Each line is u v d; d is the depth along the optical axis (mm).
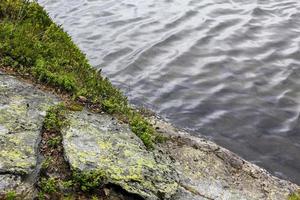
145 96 13148
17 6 10359
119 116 8883
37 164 6496
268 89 13805
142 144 7980
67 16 18297
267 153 11125
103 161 6887
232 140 11531
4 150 6391
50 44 9727
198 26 17812
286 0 20453
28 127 7082
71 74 9180
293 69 14852
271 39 16859
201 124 12055
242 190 8938
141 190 6645
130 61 15055
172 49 16000
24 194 5883
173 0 20484
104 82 10164
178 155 9352
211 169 9266
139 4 19859
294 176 10375
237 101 13180
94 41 16344
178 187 7543
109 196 6445
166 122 11852
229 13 19109
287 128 12070
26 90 8141
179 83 13953
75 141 7160
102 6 19500
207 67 14891
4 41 9039
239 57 15578
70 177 6504
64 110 7949
